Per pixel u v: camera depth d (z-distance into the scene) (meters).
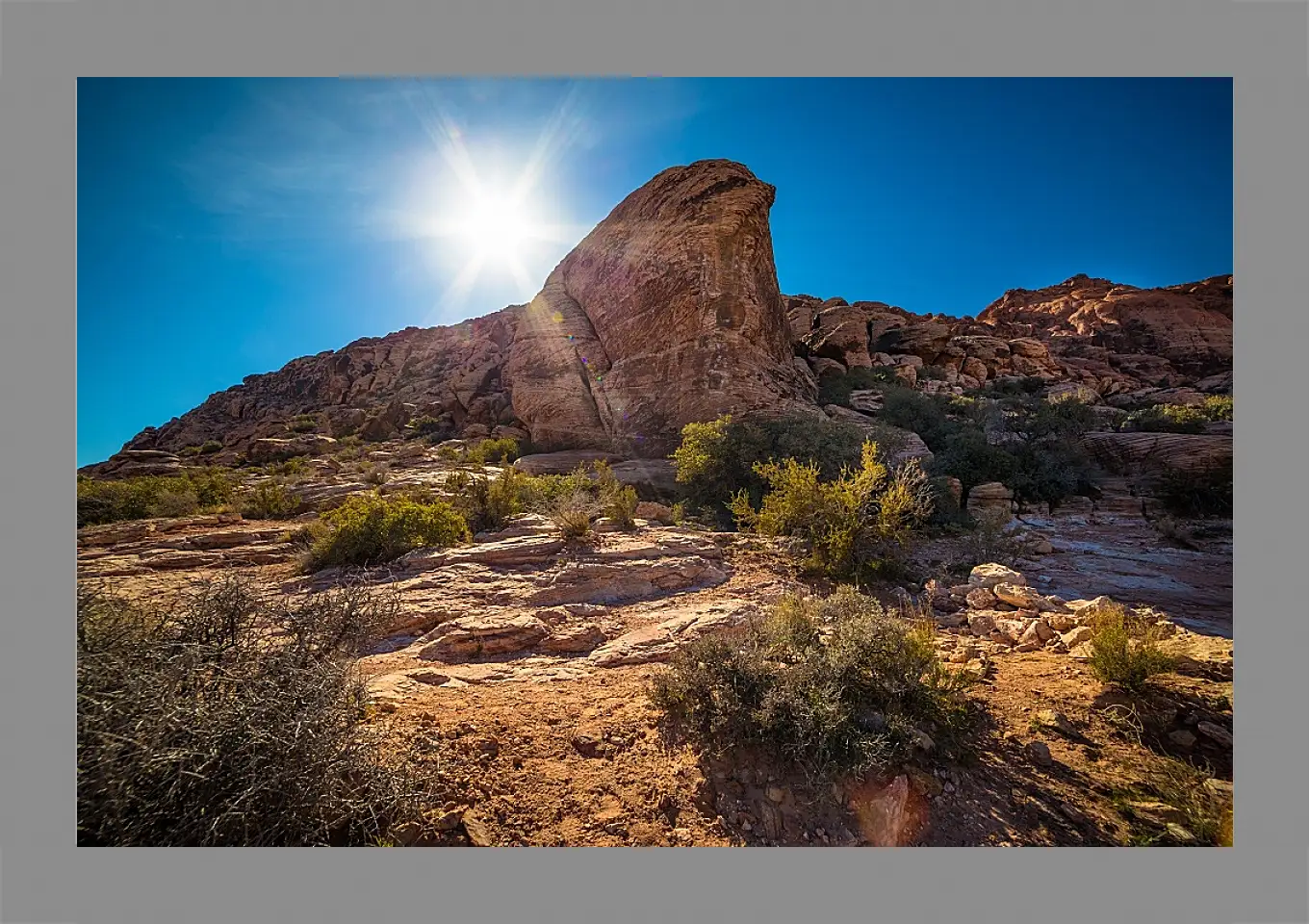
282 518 13.30
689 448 13.80
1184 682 3.89
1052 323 57.75
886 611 5.97
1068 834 2.77
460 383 35.16
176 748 2.25
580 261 26.08
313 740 2.45
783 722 3.16
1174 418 21.33
